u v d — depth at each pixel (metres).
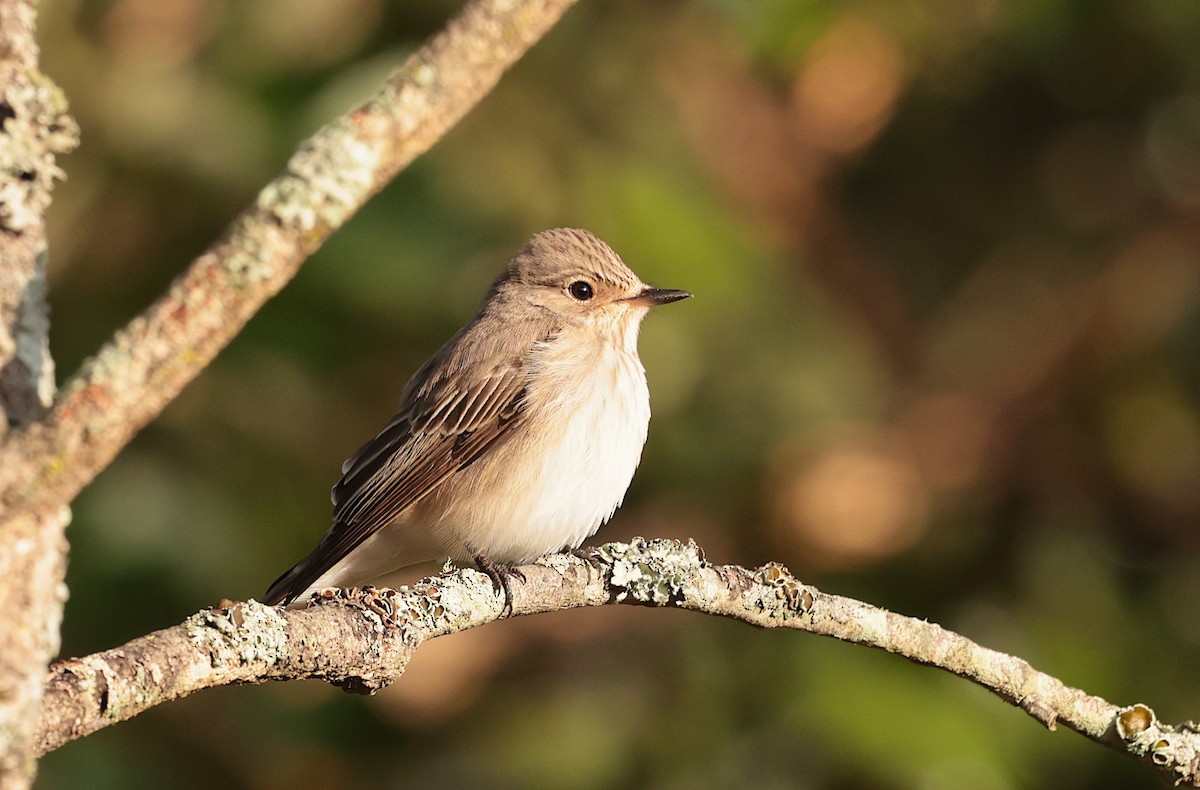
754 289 12.69
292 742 12.29
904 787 10.70
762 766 11.19
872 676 11.29
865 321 14.83
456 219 11.81
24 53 4.02
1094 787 11.54
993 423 14.23
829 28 13.59
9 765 3.66
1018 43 14.65
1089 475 13.98
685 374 12.41
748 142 14.59
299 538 12.02
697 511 13.03
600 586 7.41
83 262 11.41
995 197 15.73
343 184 3.68
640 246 12.08
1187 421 13.99
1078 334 14.48
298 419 12.16
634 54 12.74
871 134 14.95
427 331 12.08
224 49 11.45
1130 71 15.03
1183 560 13.34
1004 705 11.37
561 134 12.34
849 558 13.18
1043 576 13.07
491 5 3.72
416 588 6.83
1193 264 14.55
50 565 3.75
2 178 3.91
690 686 11.77
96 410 3.55
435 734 12.48
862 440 13.24
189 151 11.11
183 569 11.46
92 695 4.83
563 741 11.76
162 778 11.69
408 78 3.73
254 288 3.62
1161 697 12.41
